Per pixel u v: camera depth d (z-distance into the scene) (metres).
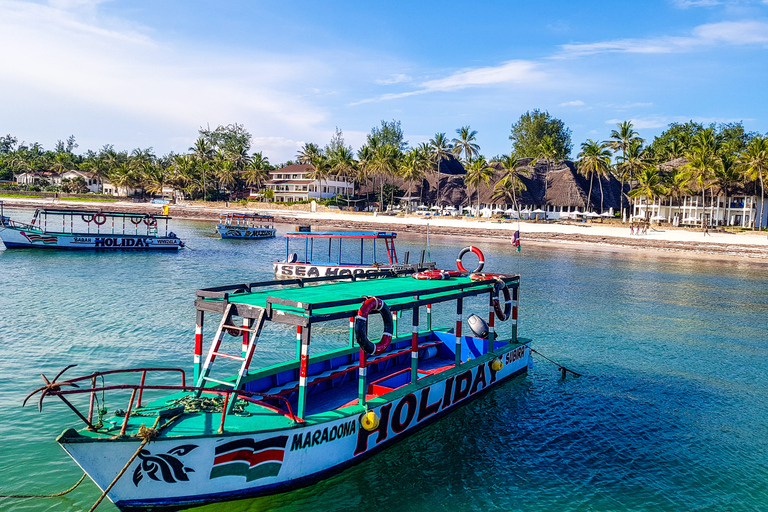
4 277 30.81
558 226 78.19
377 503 9.91
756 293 35.06
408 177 95.38
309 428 9.46
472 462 11.65
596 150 84.38
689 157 77.44
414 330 12.09
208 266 38.91
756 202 77.12
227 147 141.25
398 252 52.88
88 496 9.46
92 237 44.75
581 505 10.14
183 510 8.69
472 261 47.41
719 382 17.33
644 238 65.75
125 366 15.93
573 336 22.77
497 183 90.31
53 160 149.38
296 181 111.88
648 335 23.23
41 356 16.48
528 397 15.62
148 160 141.50
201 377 9.88
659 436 13.23
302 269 34.41
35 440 11.27
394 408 11.29
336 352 13.61
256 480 9.05
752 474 11.46
